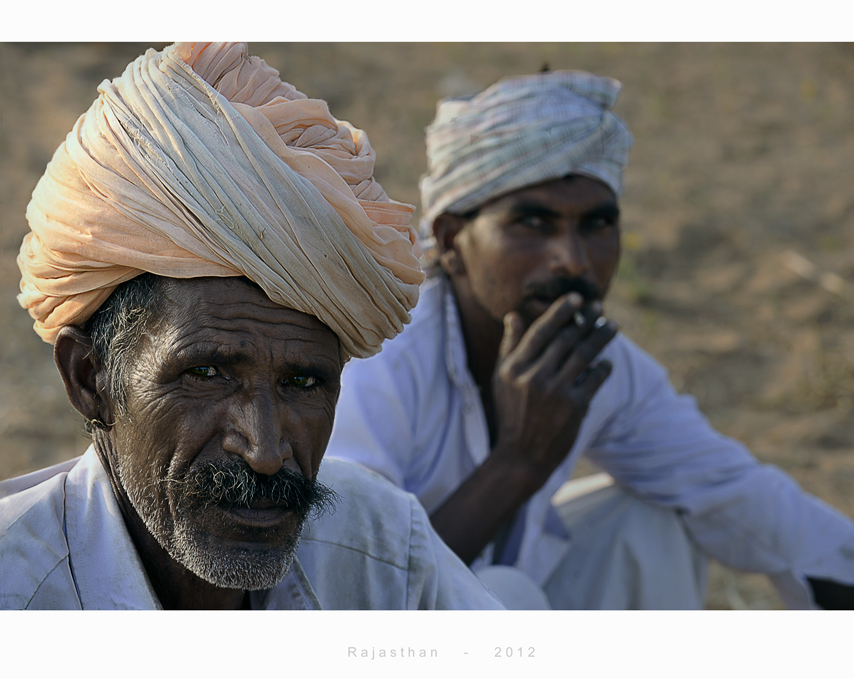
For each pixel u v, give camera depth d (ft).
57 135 22.15
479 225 9.12
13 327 16.53
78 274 4.99
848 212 24.08
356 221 5.06
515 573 8.47
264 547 4.89
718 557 10.39
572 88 9.21
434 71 29.81
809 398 16.75
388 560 6.06
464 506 8.36
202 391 4.88
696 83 31.42
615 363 10.16
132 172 4.83
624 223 22.94
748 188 25.16
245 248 4.77
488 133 9.02
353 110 26.40
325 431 5.18
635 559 10.04
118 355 5.01
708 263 21.54
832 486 14.26
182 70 4.96
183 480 4.88
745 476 10.12
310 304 4.97
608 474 10.61
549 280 8.92
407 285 5.43
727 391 16.99
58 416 14.42
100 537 5.34
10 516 5.27
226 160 4.81
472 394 9.39
